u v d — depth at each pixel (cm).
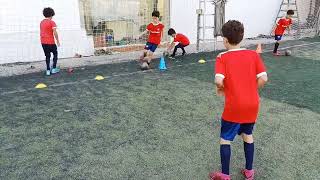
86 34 941
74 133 409
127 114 477
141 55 926
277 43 970
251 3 1308
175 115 474
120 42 1017
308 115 473
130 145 375
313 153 357
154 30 802
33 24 841
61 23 884
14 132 411
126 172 317
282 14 1428
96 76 707
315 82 661
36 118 460
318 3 1496
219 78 271
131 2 1020
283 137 397
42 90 602
